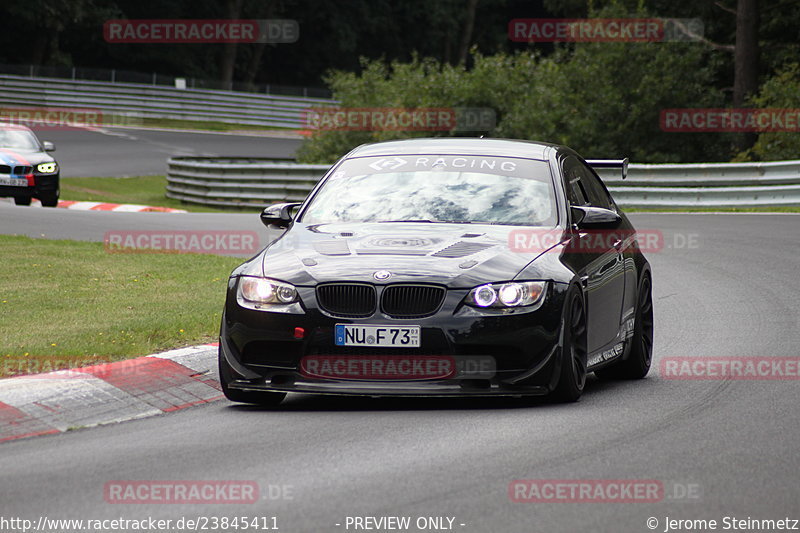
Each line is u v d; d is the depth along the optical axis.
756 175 83.19
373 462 20.67
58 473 20.34
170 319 35.22
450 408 26.05
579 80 111.62
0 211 74.69
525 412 25.31
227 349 26.50
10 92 193.00
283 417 25.47
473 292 25.25
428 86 114.50
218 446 22.41
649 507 17.62
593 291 27.95
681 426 23.55
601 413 25.09
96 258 50.88
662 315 41.09
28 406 25.31
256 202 102.94
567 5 165.38
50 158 88.19
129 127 187.62
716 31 134.38
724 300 43.94
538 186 29.42
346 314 25.39
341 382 25.45
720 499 18.06
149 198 113.75
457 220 28.42
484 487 18.78
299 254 26.97
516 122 109.38
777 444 21.84
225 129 196.12
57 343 31.12
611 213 28.72
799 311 40.72
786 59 125.56
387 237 27.34
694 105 109.62
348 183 30.33
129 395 27.00
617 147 109.50
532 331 25.28
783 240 62.28
